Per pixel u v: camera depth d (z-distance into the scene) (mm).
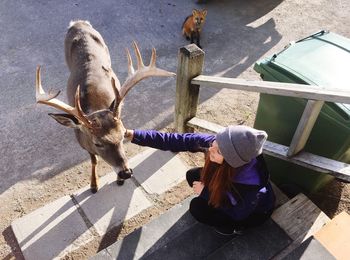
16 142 4906
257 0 7891
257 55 6535
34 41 6531
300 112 3441
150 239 3412
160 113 5422
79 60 4461
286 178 3998
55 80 5824
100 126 3391
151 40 6719
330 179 4086
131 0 7672
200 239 3291
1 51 6277
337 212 4094
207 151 2820
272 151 3564
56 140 4965
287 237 3193
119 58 6262
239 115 5461
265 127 3953
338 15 7574
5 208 4199
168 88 5820
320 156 3396
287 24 7277
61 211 4059
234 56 6496
